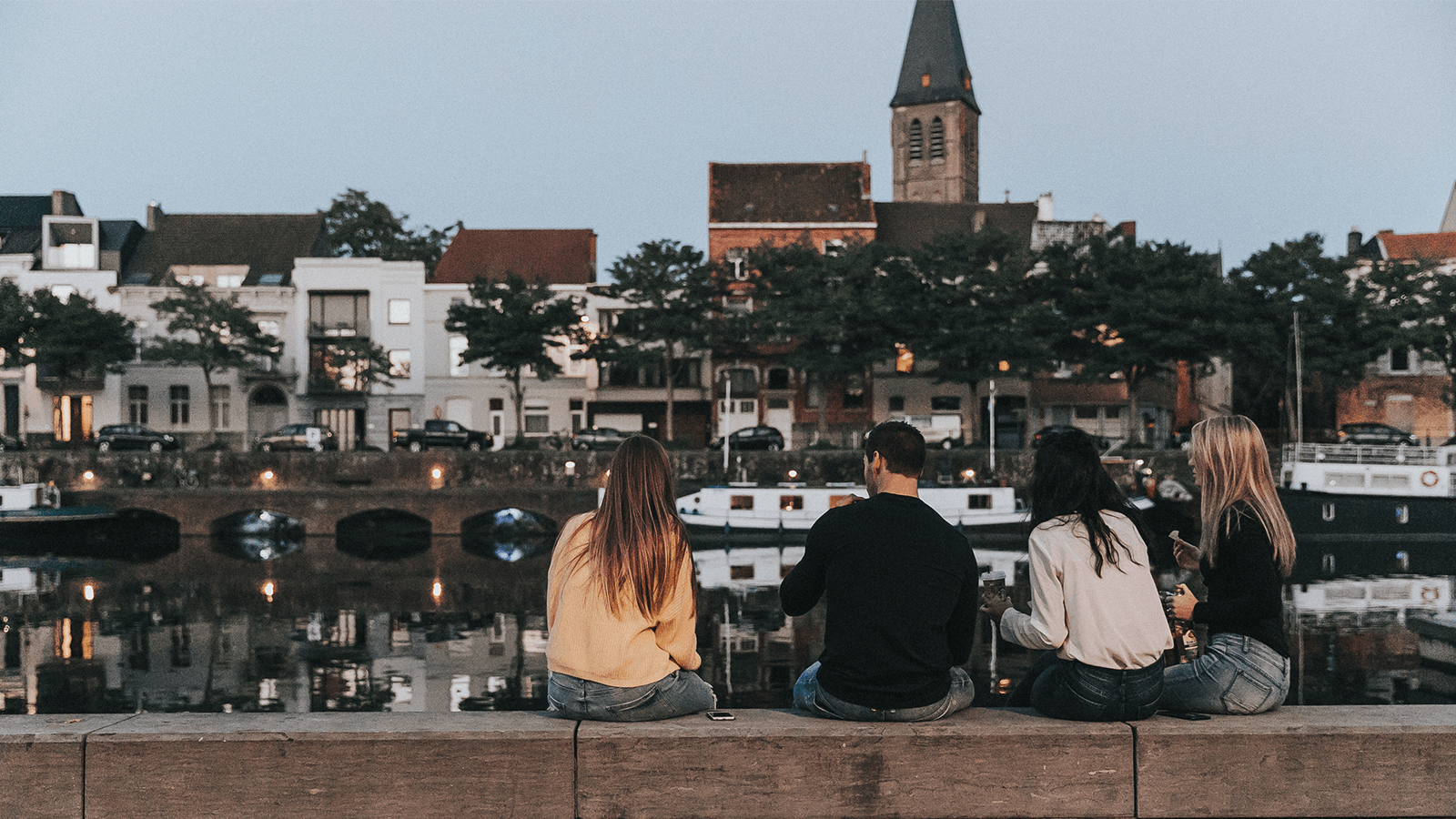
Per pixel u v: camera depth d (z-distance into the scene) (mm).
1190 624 5418
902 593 4508
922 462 4801
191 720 4613
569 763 4406
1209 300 43875
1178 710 4914
